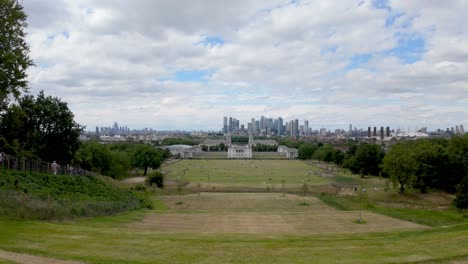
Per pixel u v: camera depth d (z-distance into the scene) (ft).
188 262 63.36
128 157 408.46
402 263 63.00
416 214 174.81
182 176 454.81
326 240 88.63
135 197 213.46
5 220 91.61
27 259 58.90
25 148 204.64
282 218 159.53
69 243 73.00
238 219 154.71
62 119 220.84
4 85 134.92
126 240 79.15
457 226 118.11
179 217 155.53
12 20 132.26
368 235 107.34
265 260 65.67
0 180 132.67
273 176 459.32
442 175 292.40
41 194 133.08
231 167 628.28
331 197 258.37
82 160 296.71
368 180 404.98
